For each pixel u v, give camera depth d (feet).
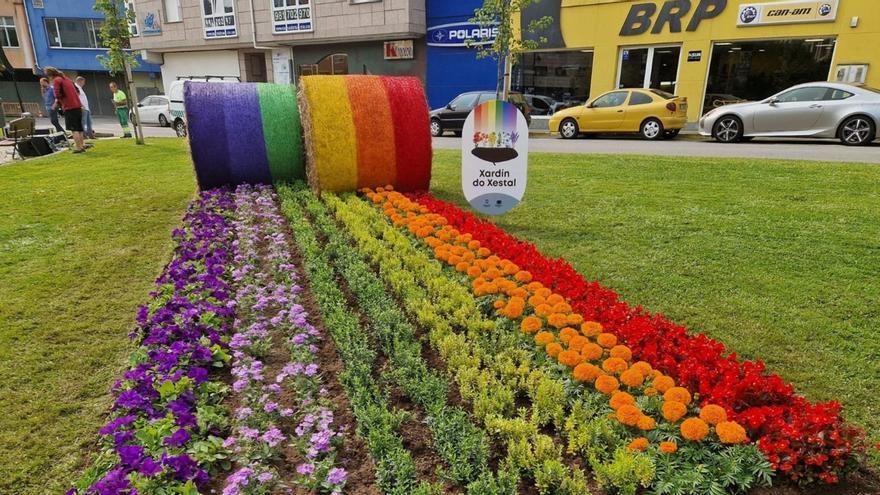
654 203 21.97
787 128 40.11
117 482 6.79
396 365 10.06
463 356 9.82
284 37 77.71
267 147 24.77
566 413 8.71
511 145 17.87
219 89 24.35
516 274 13.25
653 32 54.29
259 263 15.90
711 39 51.52
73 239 19.13
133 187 27.94
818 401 9.21
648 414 8.30
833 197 21.81
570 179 27.32
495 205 18.35
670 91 55.52
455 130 58.54
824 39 47.24
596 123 49.16
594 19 57.11
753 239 17.19
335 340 10.99
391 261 14.51
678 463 7.32
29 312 13.29
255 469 7.49
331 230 17.87
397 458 7.50
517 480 7.16
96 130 74.54
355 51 76.07
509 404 8.68
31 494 7.72
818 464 7.06
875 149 35.40
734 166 28.89
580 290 12.25
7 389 10.10
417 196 22.76
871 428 8.50
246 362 10.14
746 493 7.06
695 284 14.03
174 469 7.10
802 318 12.09
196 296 12.45
